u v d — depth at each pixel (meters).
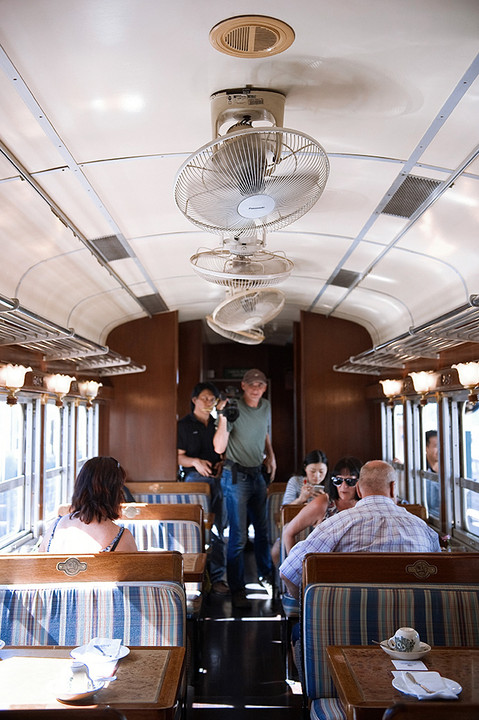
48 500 6.38
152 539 5.79
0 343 4.83
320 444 9.03
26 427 5.79
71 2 2.21
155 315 8.91
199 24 2.36
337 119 3.11
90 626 3.34
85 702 2.37
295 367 9.93
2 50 2.46
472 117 2.91
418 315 6.44
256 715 4.32
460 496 5.88
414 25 2.34
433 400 6.44
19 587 3.37
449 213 4.04
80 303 6.63
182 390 10.40
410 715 1.71
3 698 2.38
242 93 2.84
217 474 7.96
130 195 4.07
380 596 3.37
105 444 8.67
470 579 3.46
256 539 7.44
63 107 2.91
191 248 5.52
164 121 3.12
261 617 6.41
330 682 3.37
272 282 4.63
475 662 2.76
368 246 5.19
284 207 2.95
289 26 2.37
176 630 3.35
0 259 4.42
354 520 3.96
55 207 4.04
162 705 2.35
